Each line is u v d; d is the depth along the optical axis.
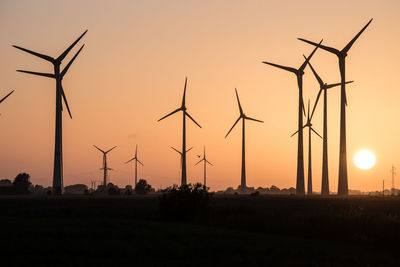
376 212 99.69
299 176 190.12
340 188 177.75
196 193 92.44
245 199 150.00
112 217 91.12
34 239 57.38
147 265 45.81
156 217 90.38
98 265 45.41
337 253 56.16
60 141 167.25
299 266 47.72
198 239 60.66
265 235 67.62
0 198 149.38
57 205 121.62
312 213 95.12
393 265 51.50
